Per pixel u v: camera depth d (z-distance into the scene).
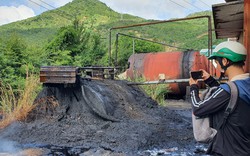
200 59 15.05
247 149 2.21
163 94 12.88
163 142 6.07
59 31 16.00
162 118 8.10
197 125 2.36
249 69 6.79
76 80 7.07
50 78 6.89
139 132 6.36
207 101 2.28
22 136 6.12
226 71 2.40
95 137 6.08
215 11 10.02
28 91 7.61
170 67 15.18
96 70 9.09
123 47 25.08
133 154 5.29
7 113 7.28
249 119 2.21
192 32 84.00
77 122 6.84
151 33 82.56
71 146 5.62
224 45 2.40
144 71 15.77
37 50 13.38
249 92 2.22
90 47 17.47
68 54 15.64
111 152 5.35
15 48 11.87
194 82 2.58
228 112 2.22
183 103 14.00
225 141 2.26
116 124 6.73
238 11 10.04
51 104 7.18
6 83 9.77
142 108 8.51
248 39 7.17
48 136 6.09
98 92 7.38
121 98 8.12
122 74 16.48
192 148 5.77
